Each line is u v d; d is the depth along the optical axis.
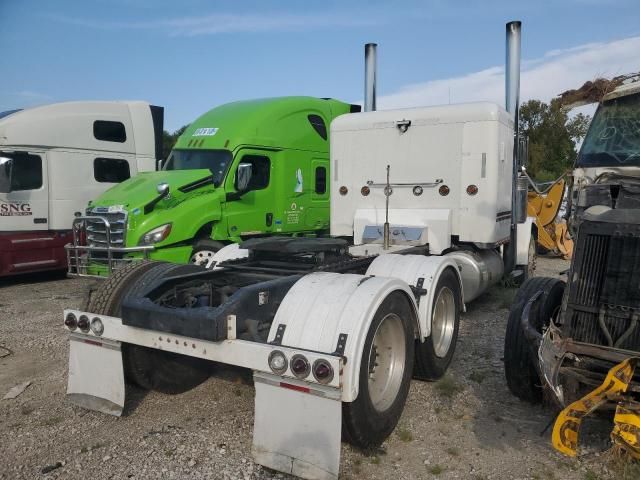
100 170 11.34
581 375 3.28
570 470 3.43
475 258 7.36
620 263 3.37
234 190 9.02
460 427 4.04
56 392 4.74
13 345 6.12
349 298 3.49
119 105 11.73
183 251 8.39
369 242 7.43
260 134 9.51
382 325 3.75
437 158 7.34
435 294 4.80
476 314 7.46
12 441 3.83
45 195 10.51
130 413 4.29
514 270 9.31
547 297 4.32
